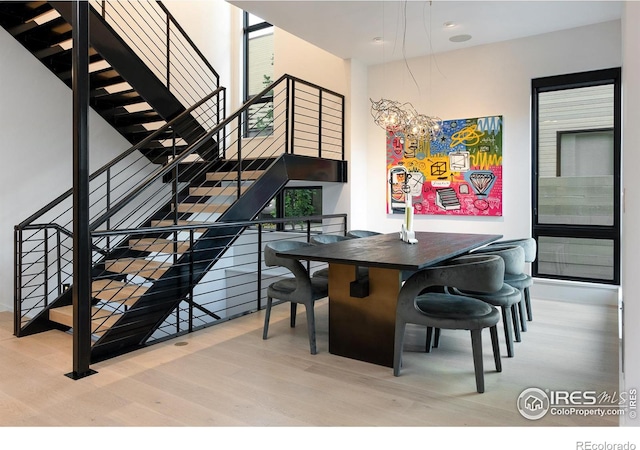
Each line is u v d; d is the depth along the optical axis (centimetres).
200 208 539
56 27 463
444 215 578
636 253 109
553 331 391
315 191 683
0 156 475
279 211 727
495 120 541
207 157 599
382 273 314
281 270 704
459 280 270
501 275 268
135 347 352
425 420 238
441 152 576
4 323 435
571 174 507
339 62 612
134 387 280
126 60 478
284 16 468
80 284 298
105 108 548
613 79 478
